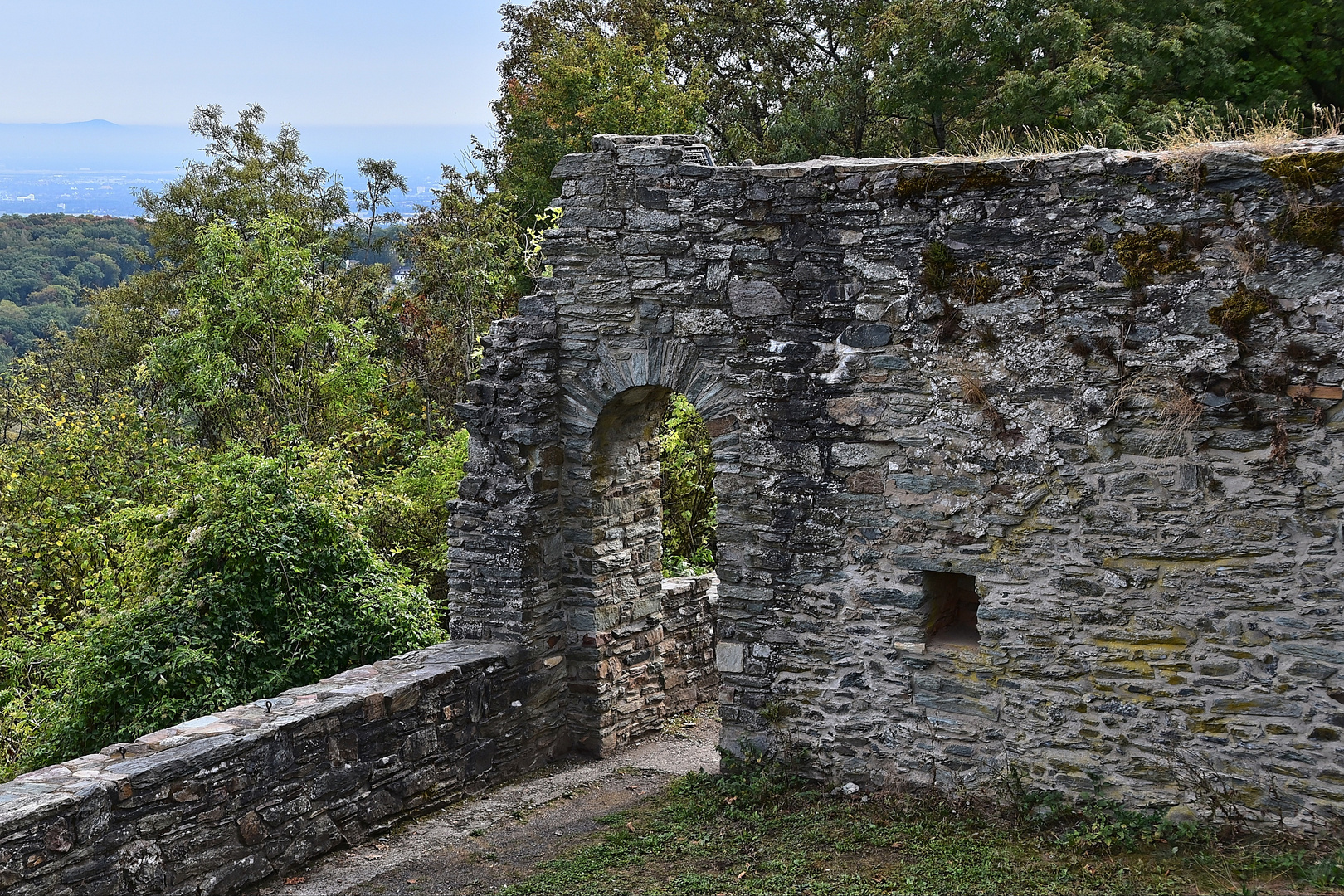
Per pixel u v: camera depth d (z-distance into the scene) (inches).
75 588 574.9
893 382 300.0
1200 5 709.3
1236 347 253.1
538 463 356.5
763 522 324.5
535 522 359.6
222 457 543.2
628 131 934.4
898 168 291.0
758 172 311.4
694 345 330.6
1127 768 275.3
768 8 1098.1
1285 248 247.1
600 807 327.9
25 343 1272.1
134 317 1184.2
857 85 927.0
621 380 346.9
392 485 642.8
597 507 368.2
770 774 325.1
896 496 303.3
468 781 343.0
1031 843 272.1
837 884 255.4
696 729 404.8
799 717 325.1
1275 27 720.3
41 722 382.0
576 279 349.1
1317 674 251.1
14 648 456.1
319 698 307.6
